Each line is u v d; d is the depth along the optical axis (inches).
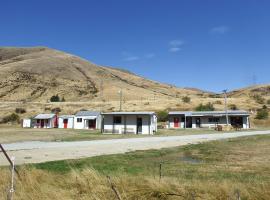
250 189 363.6
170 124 3009.4
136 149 1095.6
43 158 849.5
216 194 357.1
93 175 413.7
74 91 6766.7
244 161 809.5
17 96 6353.3
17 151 997.2
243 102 4256.9
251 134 1905.8
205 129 2687.0
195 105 4055.1
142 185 383.9
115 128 2208.4
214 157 900.6
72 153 968.3
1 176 418.9
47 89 6830.7
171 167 705.6
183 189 367.6
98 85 7450.8
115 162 788.0
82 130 2598.4
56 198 367.2
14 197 364.5
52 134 1978.3
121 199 350.6
